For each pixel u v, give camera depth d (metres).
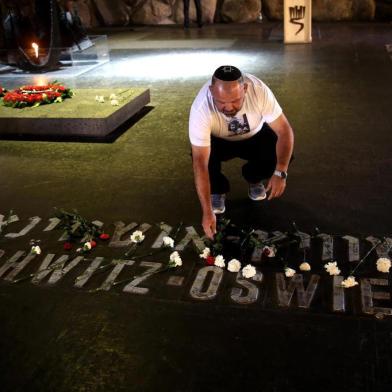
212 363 2.18
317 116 5.27
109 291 2.67
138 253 2.99
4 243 3.18
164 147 4.66
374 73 6.83
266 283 2.66
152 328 2.40
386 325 2.33
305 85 6.44
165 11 12.11
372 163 4.08
